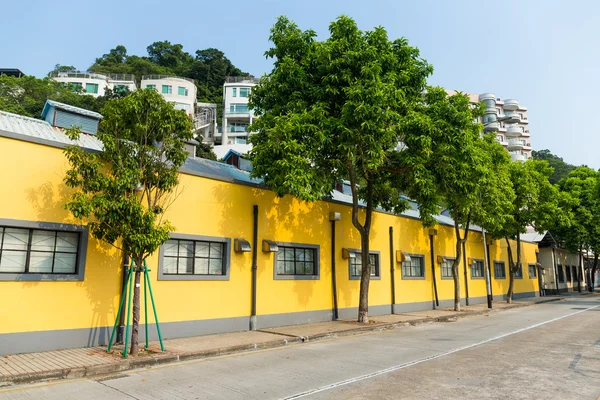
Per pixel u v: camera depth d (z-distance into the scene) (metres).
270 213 14.33
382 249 19.19
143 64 85.25
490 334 13.24
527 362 8.77
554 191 27.14
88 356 8.68
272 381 7.27
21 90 47.03
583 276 49.69
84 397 6.34
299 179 11.34
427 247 22.36
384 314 18.61
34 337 8.96
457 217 21.14
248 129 13.45
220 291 12.47
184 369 8.30
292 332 12.62
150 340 10.77
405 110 13.99
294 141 11.46
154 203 9.84
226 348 9.95
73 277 9.65
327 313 15.81
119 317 10.26
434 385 6.89
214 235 12.53
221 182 12.95
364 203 19.31
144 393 6.55
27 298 8.96
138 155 9.38
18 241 9.18
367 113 11.84
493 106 94.50
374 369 8.17
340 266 16.75
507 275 31.19
